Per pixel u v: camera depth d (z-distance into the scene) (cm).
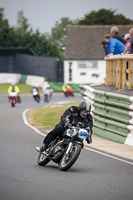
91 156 4097
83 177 3133
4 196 2517
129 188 2811
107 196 2581
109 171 3406
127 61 5853
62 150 3391
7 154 4072
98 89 6222
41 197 2511
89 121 3466
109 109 5462
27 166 3503
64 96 17425
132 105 4934
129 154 4344
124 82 5738
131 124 4934
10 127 6362
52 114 7800
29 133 5716
